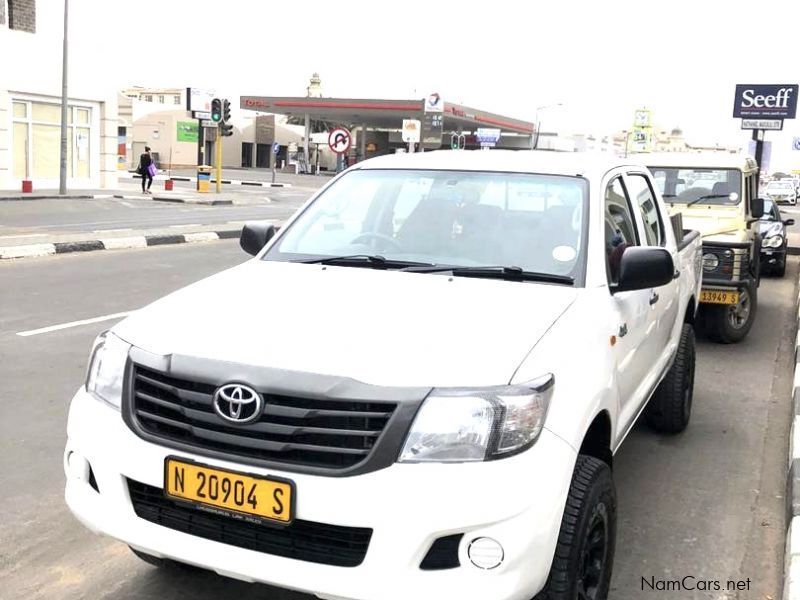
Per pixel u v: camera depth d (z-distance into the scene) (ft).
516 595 7.99
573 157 14.05
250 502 8.29
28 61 89.25
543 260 11.56
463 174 13.33
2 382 20.17
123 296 32.27
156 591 11.13
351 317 9.57
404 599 7.82
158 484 8.75
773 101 66.95
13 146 89.71
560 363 9.09
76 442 9.45
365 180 13.88
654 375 14.56
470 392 8.21
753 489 15.46
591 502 9.19
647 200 15.93
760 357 26.71
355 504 7.94
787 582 10.60
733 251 26.27
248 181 156.04
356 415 8.10
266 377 8.36
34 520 13.15
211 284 11.18
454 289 10.67
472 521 7.88
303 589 8.20
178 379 8.73
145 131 217.56
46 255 43.62
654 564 12.41
